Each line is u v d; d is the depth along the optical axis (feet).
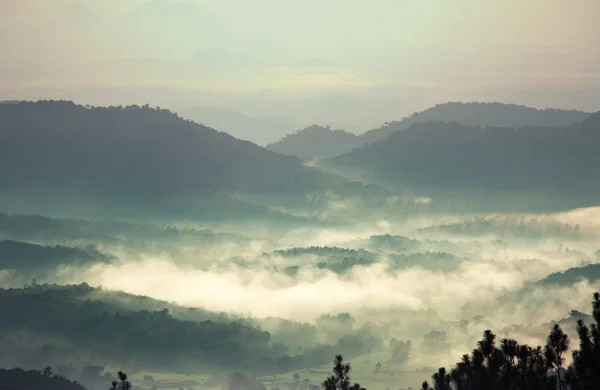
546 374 396.37
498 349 420.77
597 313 376.89
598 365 368.07
